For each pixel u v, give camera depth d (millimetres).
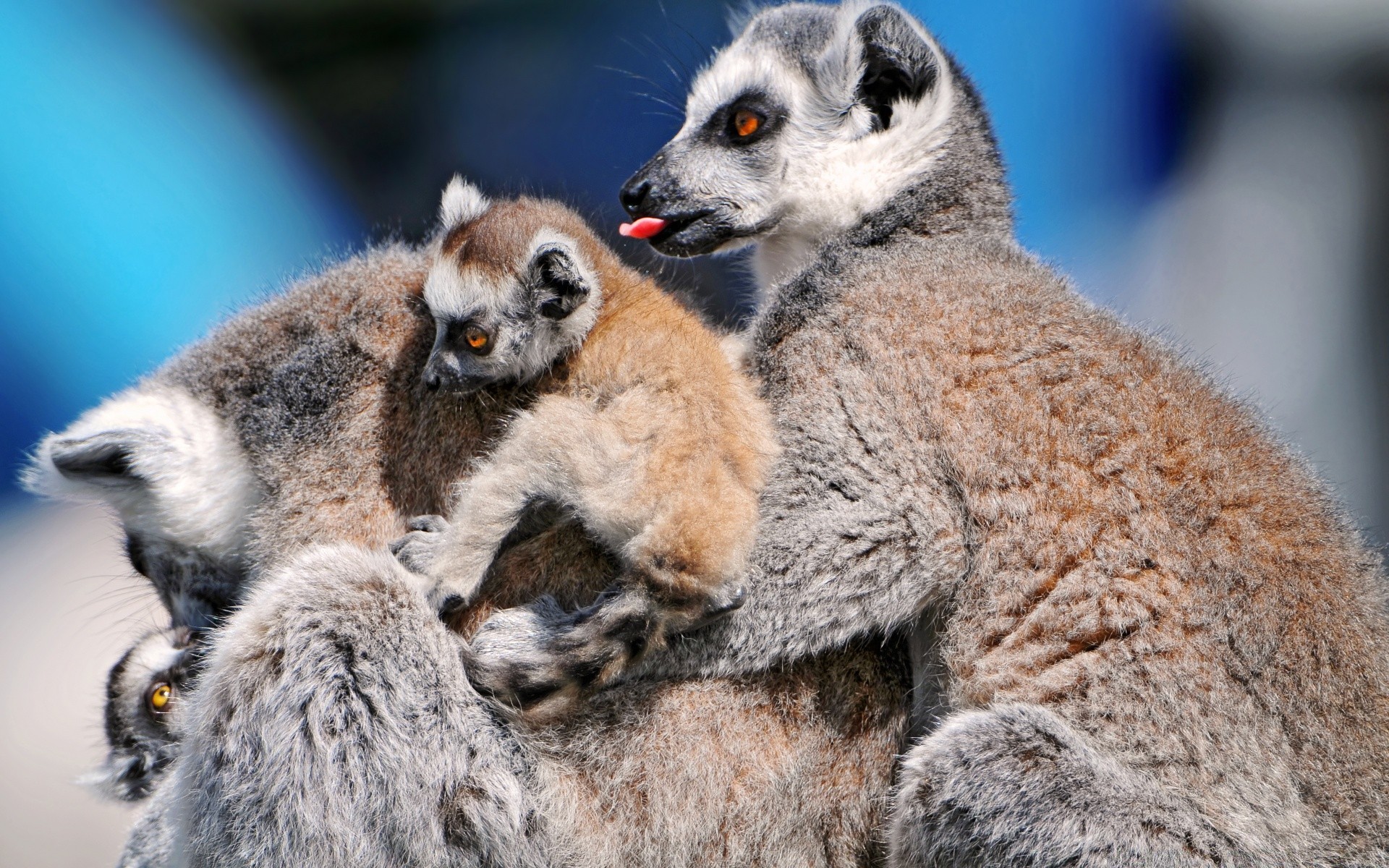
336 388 9906
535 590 9398
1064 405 10109
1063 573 9656
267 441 9938
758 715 9461
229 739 8773
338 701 8750
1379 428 21781
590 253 10180
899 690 9930
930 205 13023
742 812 9305
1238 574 9625
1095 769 9078
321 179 27594
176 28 27281
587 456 8984
